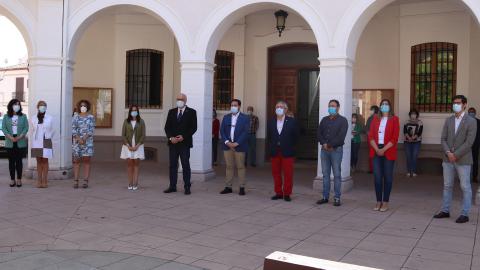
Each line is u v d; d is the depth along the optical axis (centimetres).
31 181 1080
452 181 752
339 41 962
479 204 856
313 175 1212
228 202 870
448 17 1206
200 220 728
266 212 790
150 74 1496
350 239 628
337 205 848
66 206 815
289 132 885
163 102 1478
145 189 995
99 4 1104
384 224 713
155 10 1092
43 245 590
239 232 660
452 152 734
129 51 1497
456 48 1209
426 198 923
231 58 1444
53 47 1100
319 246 595
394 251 575
